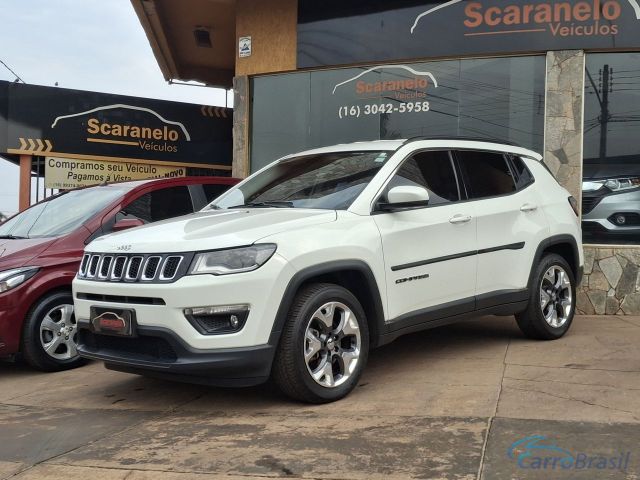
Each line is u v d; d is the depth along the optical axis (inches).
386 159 203.2
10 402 194.4
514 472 123.0
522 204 232.4
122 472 131.9
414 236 194.7
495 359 213.9
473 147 227.9
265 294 159.5
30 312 226.5
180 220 192.9
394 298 188.2
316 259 169.2
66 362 233.8
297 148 383.6
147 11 420.5
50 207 276.7
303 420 158.6
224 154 492.7
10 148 443.8
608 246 317.4
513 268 225.8
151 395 192.7
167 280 161.8
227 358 156.9
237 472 128.6
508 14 331.3
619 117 320.2
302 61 376.8
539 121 331.0
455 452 133.3
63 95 452.4
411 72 355.6
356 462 130.6
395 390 181.6
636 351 222.7
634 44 315.6
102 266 179.5
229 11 430.6
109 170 462.9
